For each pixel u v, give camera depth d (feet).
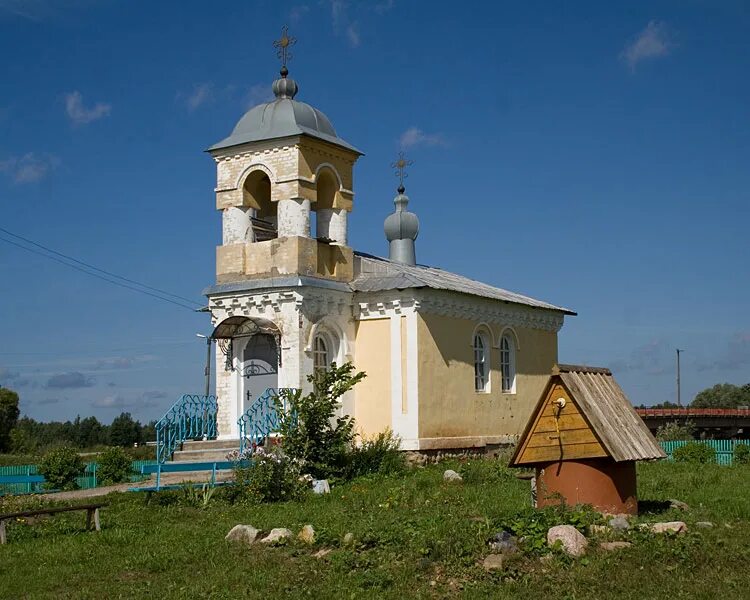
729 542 48.03
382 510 61.77
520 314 115.44
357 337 98.84
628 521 50.14
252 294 94.79
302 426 81.41
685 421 194.29
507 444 108.06
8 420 239.71
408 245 129.59
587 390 54.13
